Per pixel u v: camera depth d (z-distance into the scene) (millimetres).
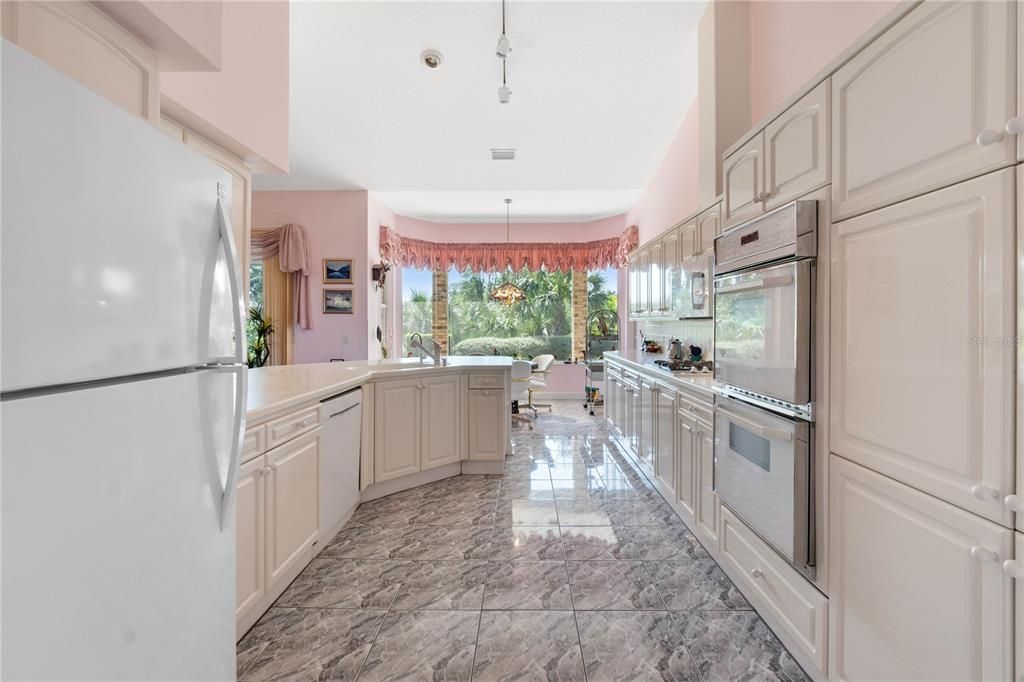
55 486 673
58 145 665
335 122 3889
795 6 2271
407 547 2395
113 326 760
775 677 1492
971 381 893
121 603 787
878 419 1147
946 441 949
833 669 1339
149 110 1305
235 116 2256
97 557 740
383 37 2855
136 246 808
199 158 992
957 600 929
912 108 1033
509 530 2598
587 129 4031
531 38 2877
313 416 2178
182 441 935
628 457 4020
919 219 1017
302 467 2072
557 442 4684
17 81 610
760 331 1649
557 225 7574
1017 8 812
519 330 7789
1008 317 825
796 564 1435
